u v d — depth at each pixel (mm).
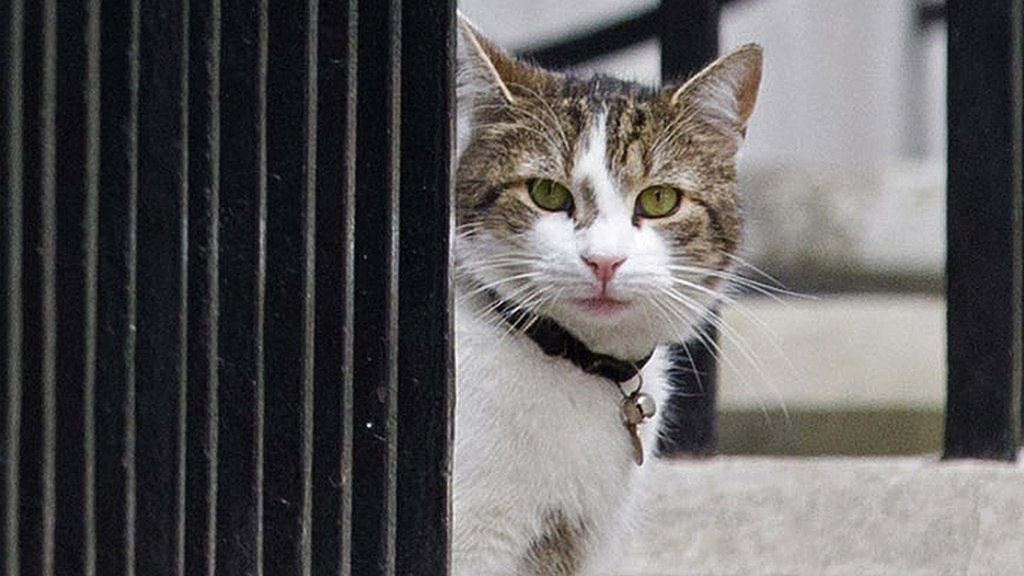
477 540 6797
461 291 6953
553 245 6891
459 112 7125
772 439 12023
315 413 4891
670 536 7934
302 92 4734
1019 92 7816
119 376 4461
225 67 4660
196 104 4582
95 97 4359
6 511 4188
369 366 5004
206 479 4637
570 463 6898
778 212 14727
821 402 12047
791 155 18141
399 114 5027
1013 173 7801
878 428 12016
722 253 7438
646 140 7133
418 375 5148
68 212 4348
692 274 7254
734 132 7477
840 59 18453
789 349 12719
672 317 7148
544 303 6867
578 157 7016
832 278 14734
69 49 4312
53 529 4367
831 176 14828
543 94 7164
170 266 4535
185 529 4641
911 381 12445
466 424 6719
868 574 7699
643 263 6910
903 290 14789
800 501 8055
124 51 4418
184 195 4523
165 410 4547
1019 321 8055
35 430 4270
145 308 4531
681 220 7191
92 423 4418
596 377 6977
